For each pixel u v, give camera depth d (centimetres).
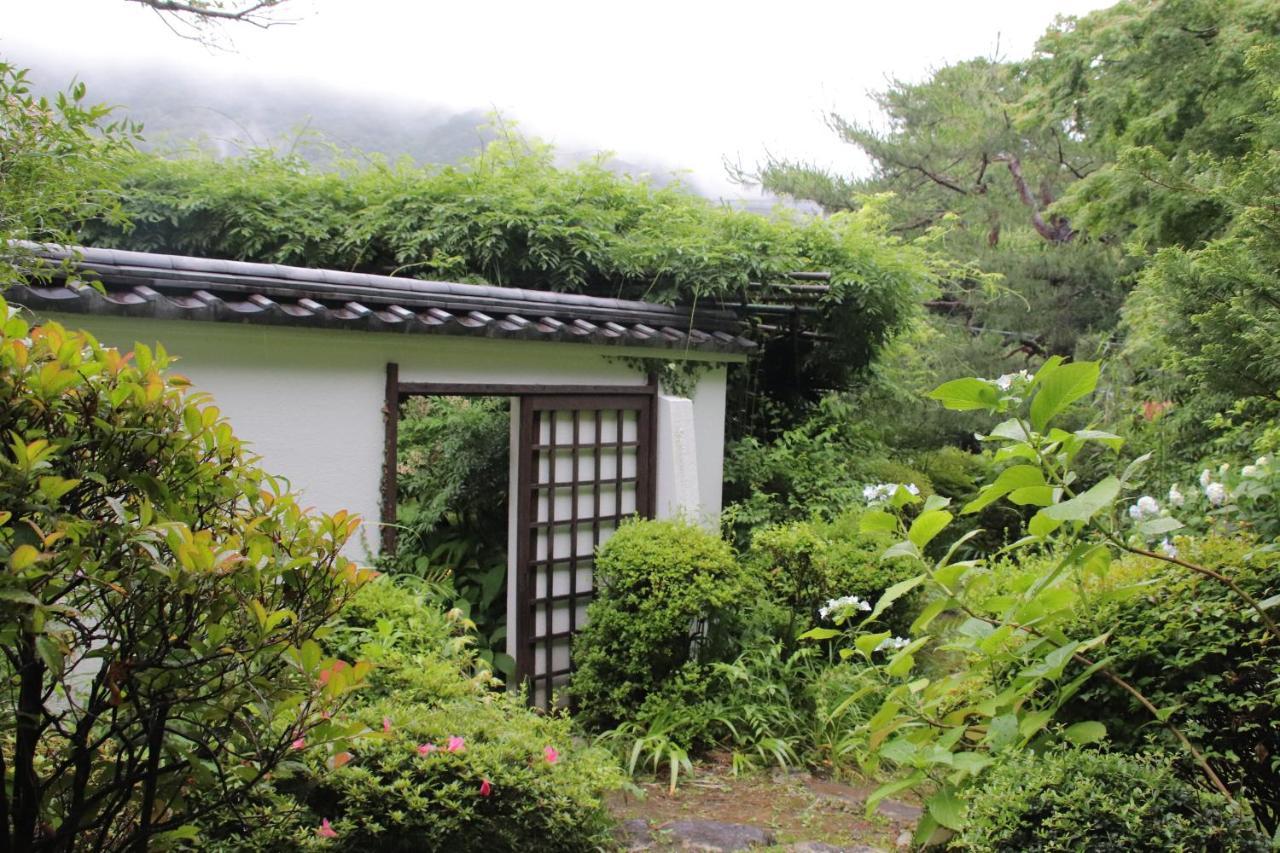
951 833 240
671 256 554
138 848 159
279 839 204
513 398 474
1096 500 193
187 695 154
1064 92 817
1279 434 355
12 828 156
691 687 414
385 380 414
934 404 980
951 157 1365
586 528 505
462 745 250
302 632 167
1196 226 604
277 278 366
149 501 153
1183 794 178
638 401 520
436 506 558
